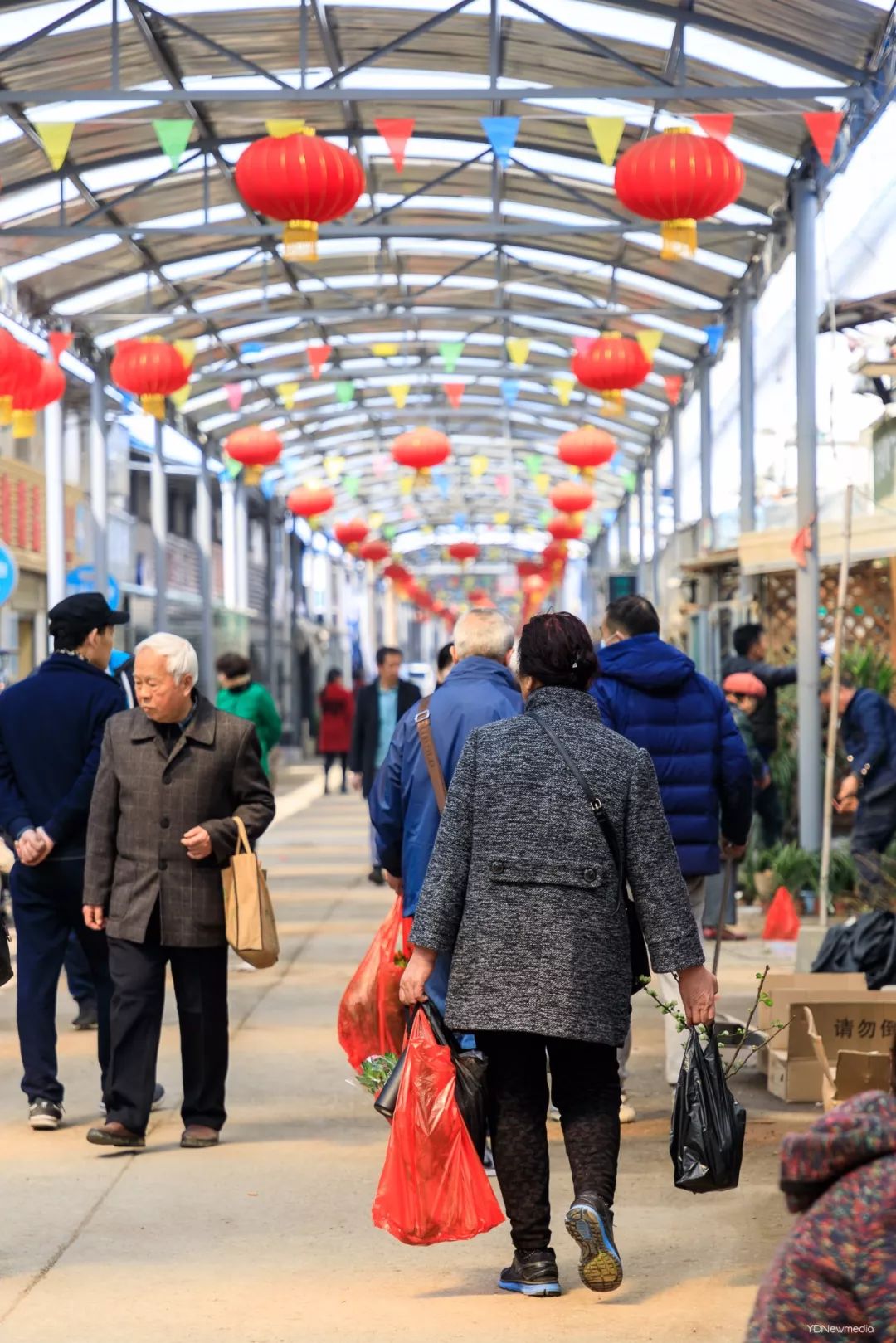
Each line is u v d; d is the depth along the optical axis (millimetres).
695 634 20703
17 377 14188
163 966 6754
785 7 12461
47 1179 6312
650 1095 7582
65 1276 5188
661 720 6984
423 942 4789
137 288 22828
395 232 17516
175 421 32625
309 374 29984
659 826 4820
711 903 12320
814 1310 2480
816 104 14055
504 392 27312
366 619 67625
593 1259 4668
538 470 34375
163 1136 6977
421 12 14180
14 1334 4676
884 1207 2479
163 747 6617
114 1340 4625
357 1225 5715
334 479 45844
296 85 15859
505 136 12680
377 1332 4645
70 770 7160
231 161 18125
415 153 18375
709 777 7023
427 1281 5113
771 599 17406
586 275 23062
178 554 40156
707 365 25438
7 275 21078
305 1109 7445
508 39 14602
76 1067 8375
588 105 15930
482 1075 4867
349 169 10281
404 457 22594
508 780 4797
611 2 13125
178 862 6602
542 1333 4613
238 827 6566
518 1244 4984
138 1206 5949
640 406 31641
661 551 33719
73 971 9273
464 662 6074
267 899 6598
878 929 7891
